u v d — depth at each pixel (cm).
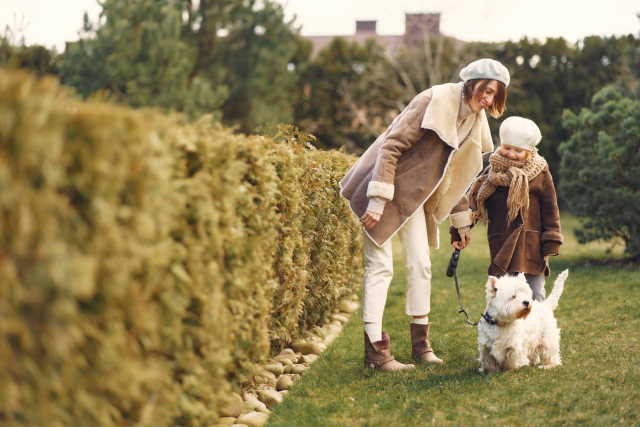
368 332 470
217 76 1598
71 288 193
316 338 590
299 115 2572
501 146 491
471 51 2708
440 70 2753
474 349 528
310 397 413
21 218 183
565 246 1289
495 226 497
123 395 230
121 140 217
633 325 585
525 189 474
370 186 445
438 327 629
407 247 478
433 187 453
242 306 349
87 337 216
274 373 465
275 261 453
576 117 1025
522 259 481
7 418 192
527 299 407
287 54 1719
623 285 789
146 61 1236
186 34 1633
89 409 212
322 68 2645
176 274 267
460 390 403
